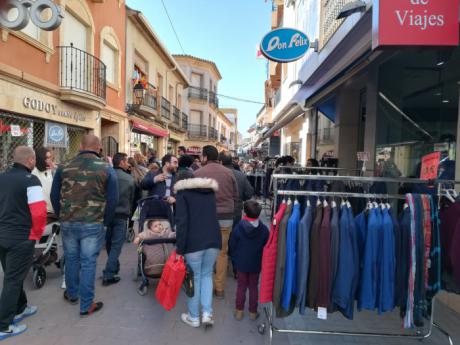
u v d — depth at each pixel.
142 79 14.41
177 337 3.27
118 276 4.73
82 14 9.82
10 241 3.13
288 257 2.98
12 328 3.23
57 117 8.73
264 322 3.50
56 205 3.79
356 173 8.52
